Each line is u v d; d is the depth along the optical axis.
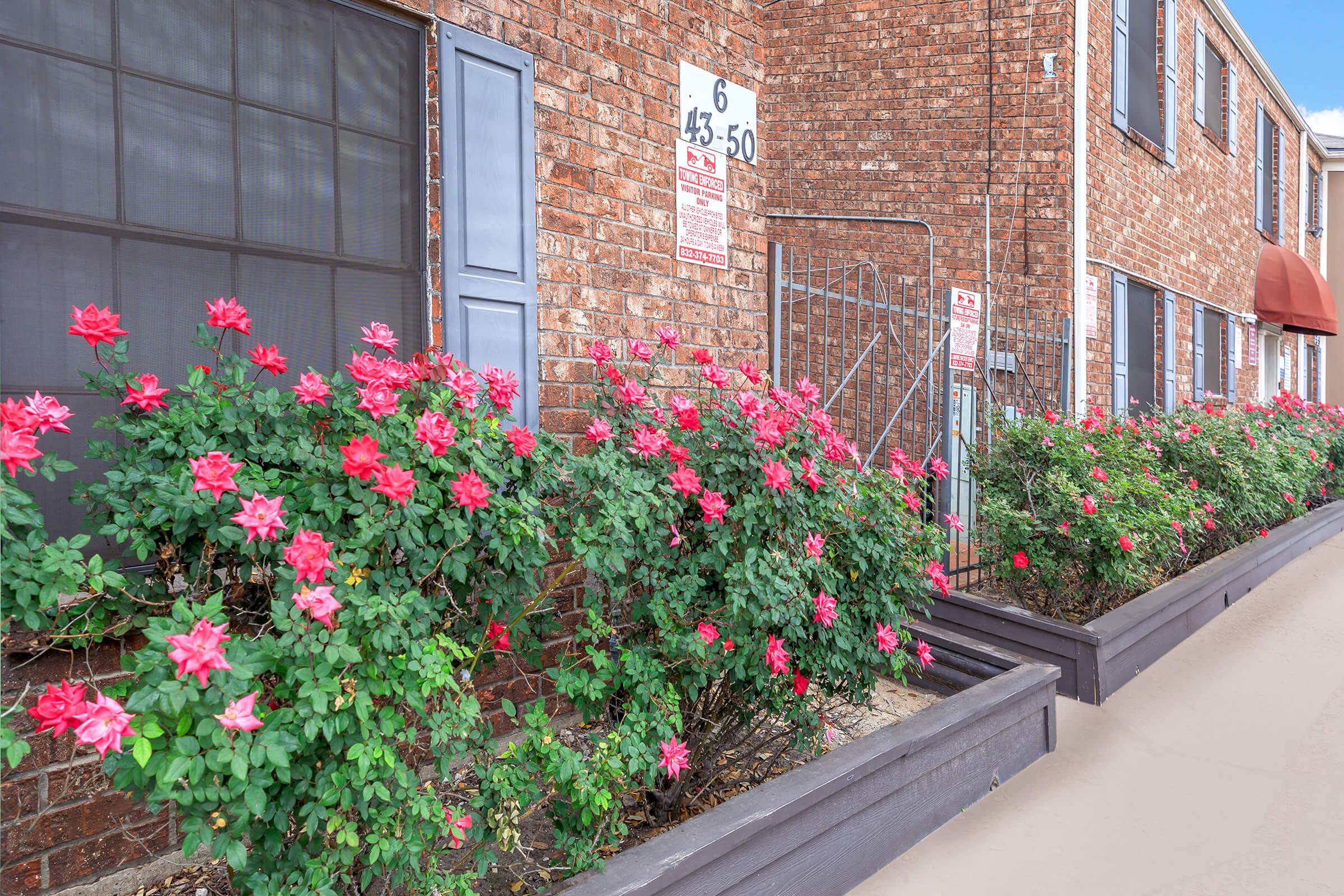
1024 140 7.28
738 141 4.00
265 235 2.59
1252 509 5.97
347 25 2.76
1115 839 2.71
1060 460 4.82
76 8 2.22
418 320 2.95
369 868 1.66
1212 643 4.73
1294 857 2.63
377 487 1.64
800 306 7.79
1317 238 16.28
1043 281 7.23
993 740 3.04
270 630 1.89
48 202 2.18
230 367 1.95
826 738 2.90
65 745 2.05
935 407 7.06
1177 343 9.77
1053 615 4.68
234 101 2.52
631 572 2.47
